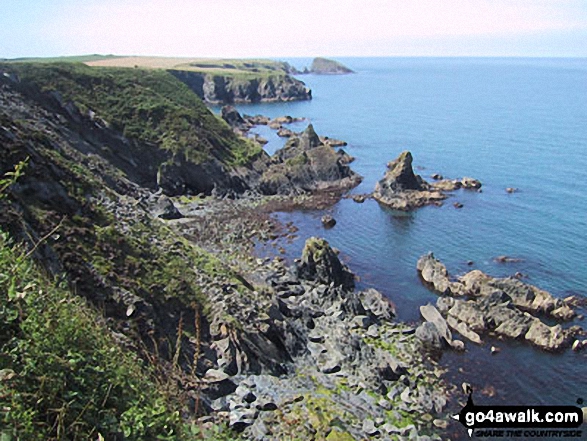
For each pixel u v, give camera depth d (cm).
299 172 8656
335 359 3509
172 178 8000
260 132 14375
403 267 5434
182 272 3644
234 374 3127
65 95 7912
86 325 1579
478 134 13088
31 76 7906
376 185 8119
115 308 2956
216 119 10250
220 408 2730
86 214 3538
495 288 4659
